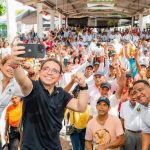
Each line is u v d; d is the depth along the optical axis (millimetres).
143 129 4555
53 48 16672
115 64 8672
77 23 46781
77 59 12516
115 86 7906
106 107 5098
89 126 5223
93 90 6812
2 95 5008
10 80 4996
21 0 24812
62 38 27875
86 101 3604
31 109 3430
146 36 29469
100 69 10836
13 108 5867
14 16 18641
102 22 50062
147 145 4523
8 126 5910
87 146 5234
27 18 34344
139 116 5578
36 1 25672
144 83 4348
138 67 8852
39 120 3428
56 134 3510
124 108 5793
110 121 5145
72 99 3621
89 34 28484
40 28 25734
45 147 3432
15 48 3254
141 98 4340
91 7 37562
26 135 3441
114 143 5055
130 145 5680
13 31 18562
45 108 3428
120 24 50875
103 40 29266
